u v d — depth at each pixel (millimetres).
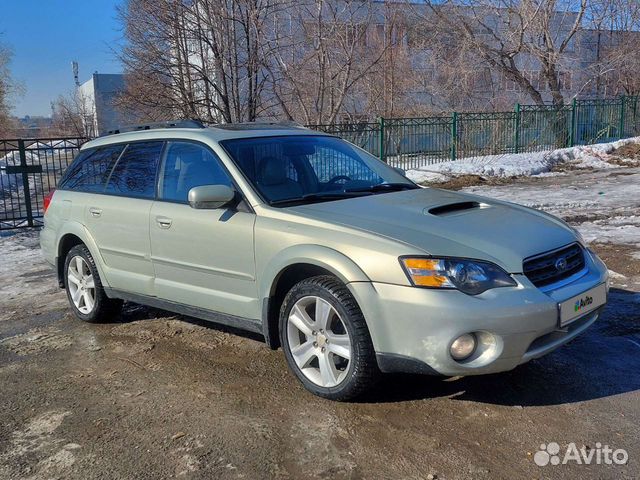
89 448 3422
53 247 5824
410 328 3379
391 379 4086
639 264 6637
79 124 41719
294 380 4168
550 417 3537
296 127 5242
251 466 3166
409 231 3623
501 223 3842
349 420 3584
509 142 19359
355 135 15867
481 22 23281
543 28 22969
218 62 18594
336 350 3709
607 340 4648
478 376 4094
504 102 24375
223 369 4410
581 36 25953
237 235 4148
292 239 3855
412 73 23844
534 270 3527
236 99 18969
